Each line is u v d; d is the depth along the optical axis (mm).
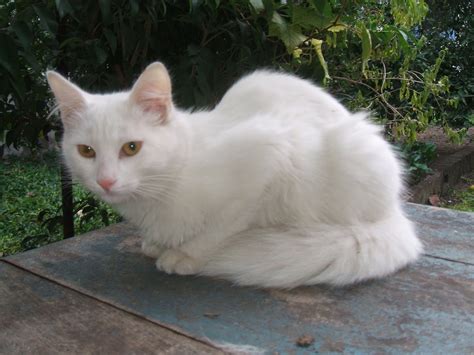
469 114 2066
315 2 769
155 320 546
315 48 872
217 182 616
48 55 845
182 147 618
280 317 552
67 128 627
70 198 906
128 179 596
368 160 643
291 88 711
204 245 636
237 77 875
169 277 623
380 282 609
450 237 718
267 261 606
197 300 579
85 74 874
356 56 1146
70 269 638
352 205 646
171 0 796
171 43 878
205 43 833
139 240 709
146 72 595
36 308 565
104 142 595
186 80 816
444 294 587
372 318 550
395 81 1546
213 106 843
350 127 653
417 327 537
